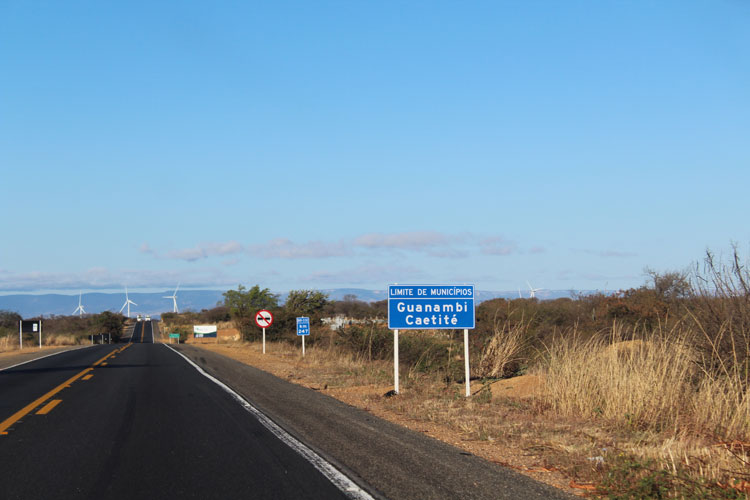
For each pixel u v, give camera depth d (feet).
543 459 27.02
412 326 47.60
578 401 37.40
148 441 30.68
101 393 50.62
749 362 32.68
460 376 57.52
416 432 33.17
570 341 47.96
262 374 67.77
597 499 21.40
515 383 48.42
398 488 22.21
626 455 25.46
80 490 22.08
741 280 34.40
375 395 48.67
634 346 39.91
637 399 33.96
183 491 21.93
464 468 25.08
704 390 33.12
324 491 21.86
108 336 308.60
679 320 38.78
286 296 165.48
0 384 58.08
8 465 25.72
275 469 24.97
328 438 31.35
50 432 33.14
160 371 72.38
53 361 95.09
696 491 21.04
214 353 117.39
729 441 28.32
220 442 30.40
